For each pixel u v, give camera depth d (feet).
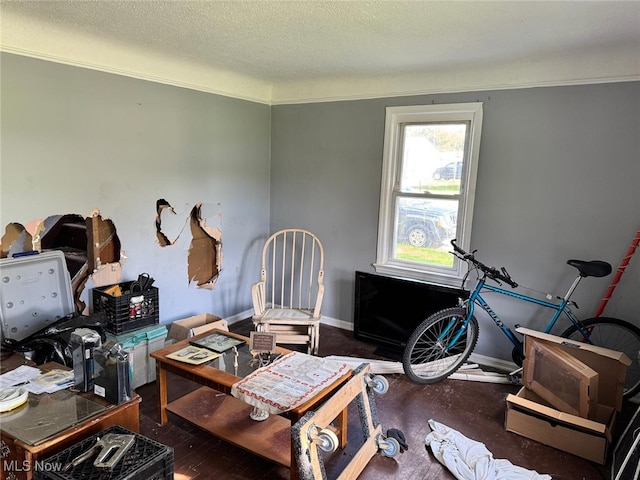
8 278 7.90
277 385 6.57
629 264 8.89
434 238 11.25
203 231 11.85
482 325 10.64
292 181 13.28
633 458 6.05
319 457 5.67
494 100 9.81
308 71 10.97
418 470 6.91
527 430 7.74
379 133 11.50
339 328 12.95
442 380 9.89
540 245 9.73
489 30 7.34
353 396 6.68
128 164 9.67
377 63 9.84
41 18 7.35
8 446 4.79
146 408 8.45
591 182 9.05
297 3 6.33
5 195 7.79
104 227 9.49
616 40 7.77
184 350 7.89
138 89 9.63
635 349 9.13
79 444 4.85
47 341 7.72
